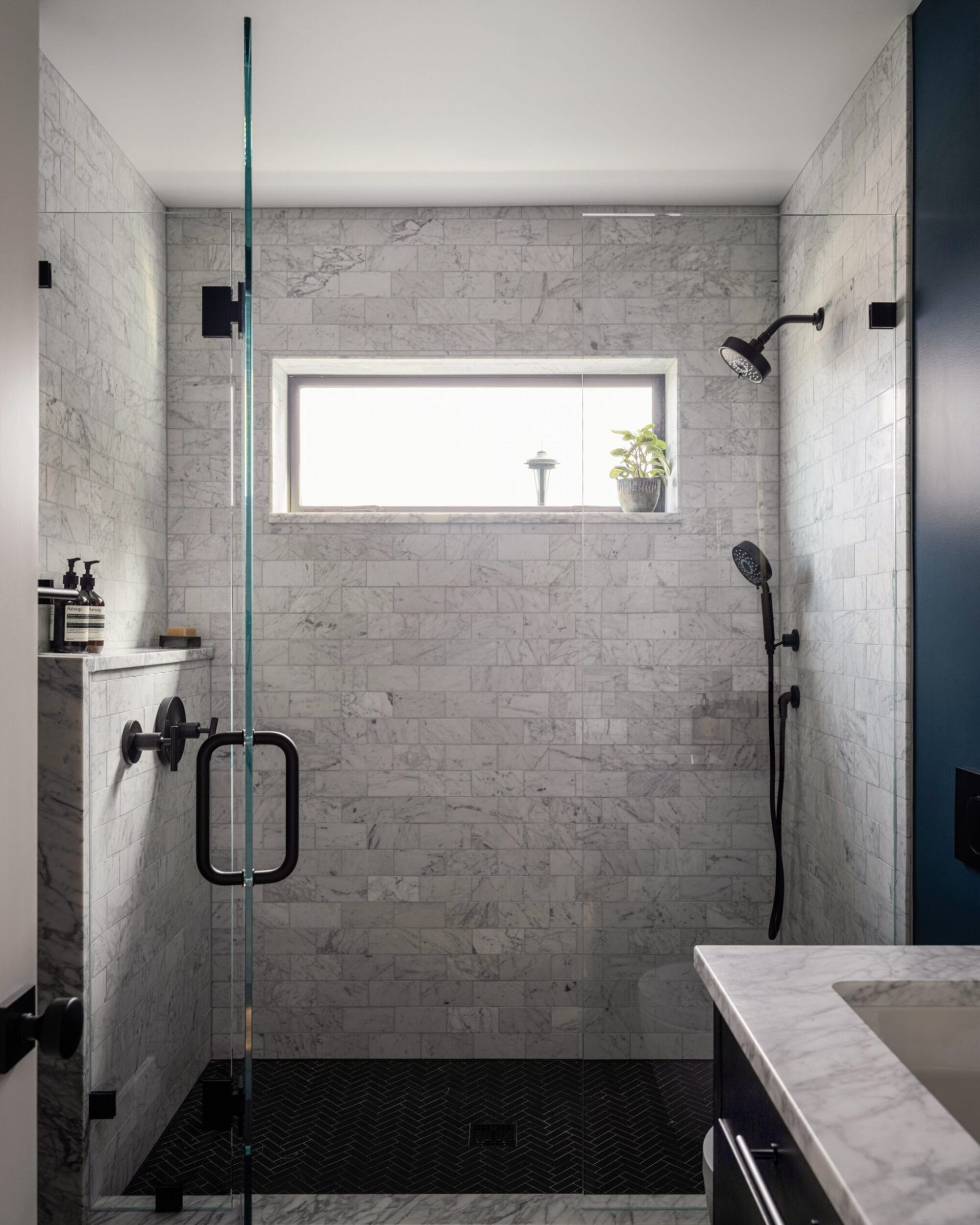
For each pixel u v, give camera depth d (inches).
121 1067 75.6
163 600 75.4
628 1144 86.8
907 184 83.4
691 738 87.1
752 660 86.7
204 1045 74.7
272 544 122.0
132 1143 75.2
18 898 39.9
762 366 85.2
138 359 75.9
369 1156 99.1
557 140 105.8
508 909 121.2
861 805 84.9
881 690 84.7
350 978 120.8
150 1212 74.7
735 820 87.0
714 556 86.8
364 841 121.3
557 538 122.7
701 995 87.2
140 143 105.3
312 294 122.7
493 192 118.8
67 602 75.0
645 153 109.0
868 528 85.0
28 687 41.2
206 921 74.2
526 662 122.1
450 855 121.3
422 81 93.5
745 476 86.4
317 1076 116.6
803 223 86.0
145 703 74.7
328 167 111.3
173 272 75.9
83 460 76.7
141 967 75.1
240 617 74.8
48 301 77.9
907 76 83.4
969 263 73.1
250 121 67.5
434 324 122.6
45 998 74.9
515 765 121.8
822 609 85.8
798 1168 36.8
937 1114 33.3
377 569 122.0
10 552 39.3
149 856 74.9
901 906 83.4
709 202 121.8
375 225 122.9
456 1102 110.0
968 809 72.4
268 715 121.6
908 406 83.5
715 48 88.4
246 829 69.6
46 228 78.0
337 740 121.4
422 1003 120.9
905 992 46.5
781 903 86.3
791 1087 35.3
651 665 87.4
